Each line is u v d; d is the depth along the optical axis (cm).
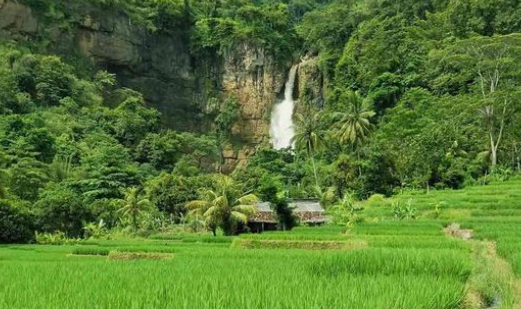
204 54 11912
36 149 7838
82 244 4675
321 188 7681
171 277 1527
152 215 6725
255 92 11875
